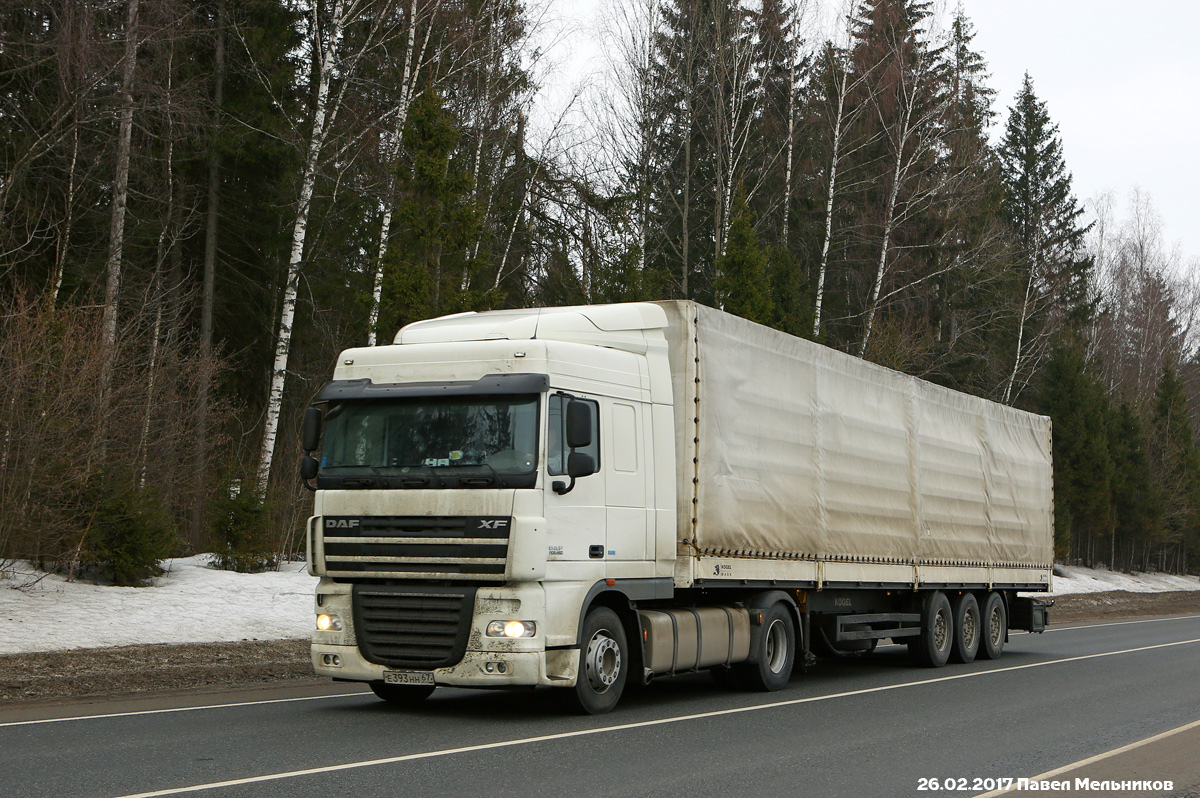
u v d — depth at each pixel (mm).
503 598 9945
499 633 9922
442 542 10086
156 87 23578
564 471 10273
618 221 30922
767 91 36625
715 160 35812
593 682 10711
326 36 27609
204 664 14180
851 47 37094
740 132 35156
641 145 33406
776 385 13344
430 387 10469
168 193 27875
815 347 14266
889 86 37250
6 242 23641
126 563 18531
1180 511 61594
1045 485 21656
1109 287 72125
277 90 29266
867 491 15258
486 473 10023
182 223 28781
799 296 31781
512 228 31516
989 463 19281
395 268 20219
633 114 33375
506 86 29391
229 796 6789
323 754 8320
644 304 12008
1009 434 20312
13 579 17547
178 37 24672
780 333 13531
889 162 38969
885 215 38062
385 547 10328
